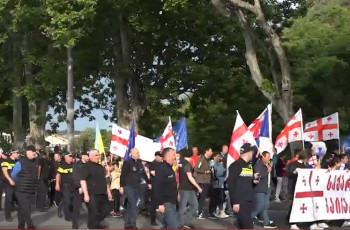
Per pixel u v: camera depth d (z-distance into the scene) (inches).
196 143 1414.9
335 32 1194.0
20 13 1125.7
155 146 705.0
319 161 673.0
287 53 1161.4
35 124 1384.1
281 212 725.9
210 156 658.2
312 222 553.0
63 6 970.1
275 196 848.9
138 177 548.4
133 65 1198.9
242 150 400.8
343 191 568.1
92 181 475.8
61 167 646.5
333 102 1151.6
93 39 1180.5
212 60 1224.2
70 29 1023.6
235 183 395.2
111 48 1218.6
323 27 1218.0
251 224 393.1
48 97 1258.6
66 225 595.2
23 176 505.4
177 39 1229.7
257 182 549.3
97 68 1235.2
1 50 1387.8
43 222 626.2
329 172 558.9
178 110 1285.7
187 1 940.0
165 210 398.3
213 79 1208.2
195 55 1239.5
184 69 1181.7
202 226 585.9
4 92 1546.5
